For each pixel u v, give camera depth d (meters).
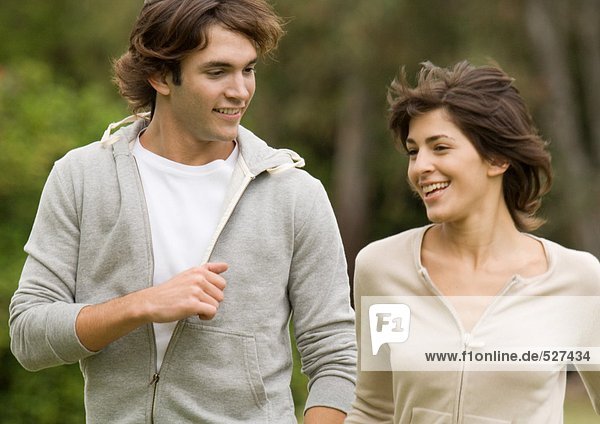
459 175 7.66
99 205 8.72
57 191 8.80
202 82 8.39
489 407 7.66
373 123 52.84
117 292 8.68
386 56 49.72
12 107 24.22
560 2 49.06
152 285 8.64
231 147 8.95
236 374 8.61
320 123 52.03
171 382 8.59
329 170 56.06
